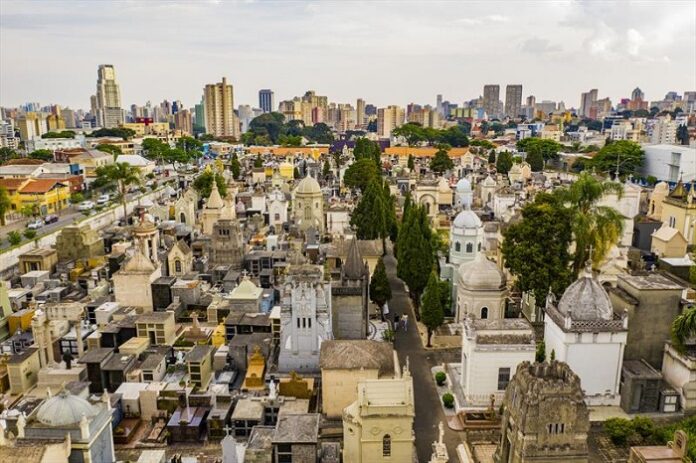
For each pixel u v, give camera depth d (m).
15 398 61.09
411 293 89.56
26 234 114.69
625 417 56.12
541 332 74.44
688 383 56.19
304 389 57.16
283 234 123.50
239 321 72.12
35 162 183.75
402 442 46.91
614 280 77.56
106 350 65.44
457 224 86.62
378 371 55.94
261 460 44.88
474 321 60.16
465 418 55.44
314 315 63.69
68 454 38.81
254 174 197.50
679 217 115.88
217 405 56.19
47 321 67.56
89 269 99.38
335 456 46.75
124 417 57.28
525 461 39.75
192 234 121.56
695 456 43.50
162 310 82.06
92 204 157.00
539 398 39.19
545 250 74.19
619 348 57.19
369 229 112.50
